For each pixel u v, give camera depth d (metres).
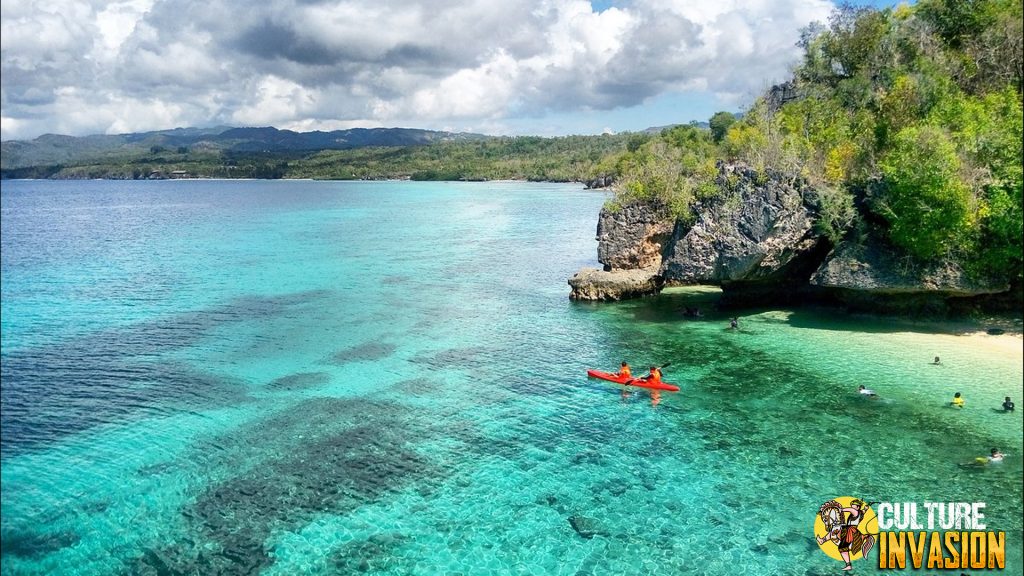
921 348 33.94
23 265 64.81
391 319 43.69
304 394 29.94
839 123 47.06
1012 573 16.62
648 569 17.47
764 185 40.28
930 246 35.88
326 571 17.52
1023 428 24.69
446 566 17.72
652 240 51.44
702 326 40.53
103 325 41.56
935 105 41.78
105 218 117.44
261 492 21.44
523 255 72.94
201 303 48.25
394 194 198.75
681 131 130.25
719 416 27.06
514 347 37.16
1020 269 35.19
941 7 50.97
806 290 44.09
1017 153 35.88
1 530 19.17
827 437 24.77
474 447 24.67
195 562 17.89
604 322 42.53
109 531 19.27
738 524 19.45
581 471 22.80
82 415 27.36
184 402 28.86
